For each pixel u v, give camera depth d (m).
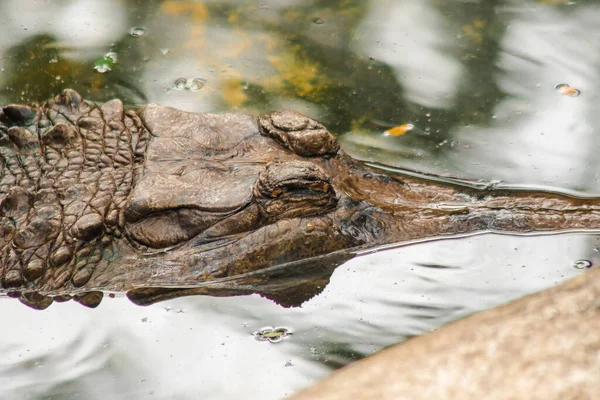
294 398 5.30
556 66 11.98
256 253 8.42
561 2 13.29
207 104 11.46
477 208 9.04
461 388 5.00
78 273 8.32
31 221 8.50
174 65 12.23
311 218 8.55
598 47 12.26
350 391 5.20
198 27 13.06
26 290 8.37
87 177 8.83
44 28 13.05
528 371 5.02
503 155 10.58
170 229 8.45
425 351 5.45
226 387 7.00
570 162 10.41
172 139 9.06
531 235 8.77
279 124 9.24
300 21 13.19
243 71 12.15
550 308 5.52
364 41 12.70
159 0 13.68
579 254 8.52
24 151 9.24
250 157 9.02
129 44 12.68
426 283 8.28
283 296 8.22
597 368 4.93
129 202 8.33
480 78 11.89
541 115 11.19
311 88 11.83
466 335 5.48
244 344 7.57
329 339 7.60
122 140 9.20
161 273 8.32
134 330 7.80
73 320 7.96
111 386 7.12
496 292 8.12
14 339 7.77
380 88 11.80
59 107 9.86
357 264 8.52
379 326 7.76
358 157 10.57
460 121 11.18
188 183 8.55
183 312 8.01
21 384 7.22
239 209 8.41
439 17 13.16
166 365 7.34
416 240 8.72
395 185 9.31
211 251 8.41
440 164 10.45
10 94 11.74
